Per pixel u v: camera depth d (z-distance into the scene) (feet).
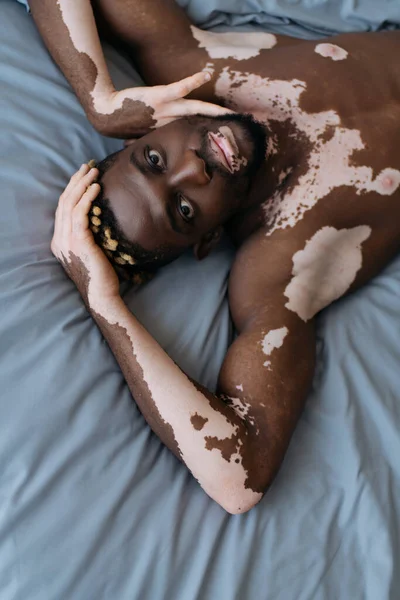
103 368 3.44
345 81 3.81
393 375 3.74
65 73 3.89
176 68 4.02
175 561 3.14
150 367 3.32
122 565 3.08
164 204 3.43
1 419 3.21
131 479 3.25
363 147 3.73
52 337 3.39
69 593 2.98
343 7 4.43
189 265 3.96
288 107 3.80
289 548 3.26
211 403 3.28
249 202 3.86
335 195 3.73
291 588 3.19
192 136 3.49
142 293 3.81
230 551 3.21
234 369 3.48
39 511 3.09
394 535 3.35
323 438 3.56
